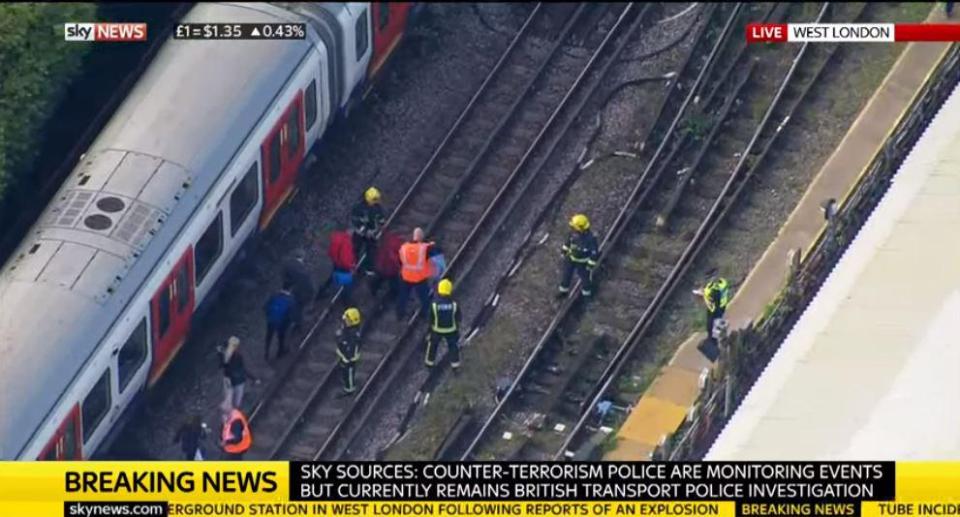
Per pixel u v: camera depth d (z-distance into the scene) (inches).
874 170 7534.5
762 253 7682.1
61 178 7741.1
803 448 6023.6
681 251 7716.5
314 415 7283.5
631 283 7632.9
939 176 6663.4
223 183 7322.8
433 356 7342.5
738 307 7500.0
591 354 7406.5
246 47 7618.1
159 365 7185.0
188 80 7495.1
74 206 7130.9
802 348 6235.2
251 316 7568.9
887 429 6038.4
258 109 7480.3
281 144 7603.4
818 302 6368.1
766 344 7096.5
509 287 7647.6
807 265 7288.4
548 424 7229.3
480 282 7657.5
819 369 6181.1
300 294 7475.4
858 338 6245.1
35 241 7047.2
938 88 7834.6
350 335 7194.9
